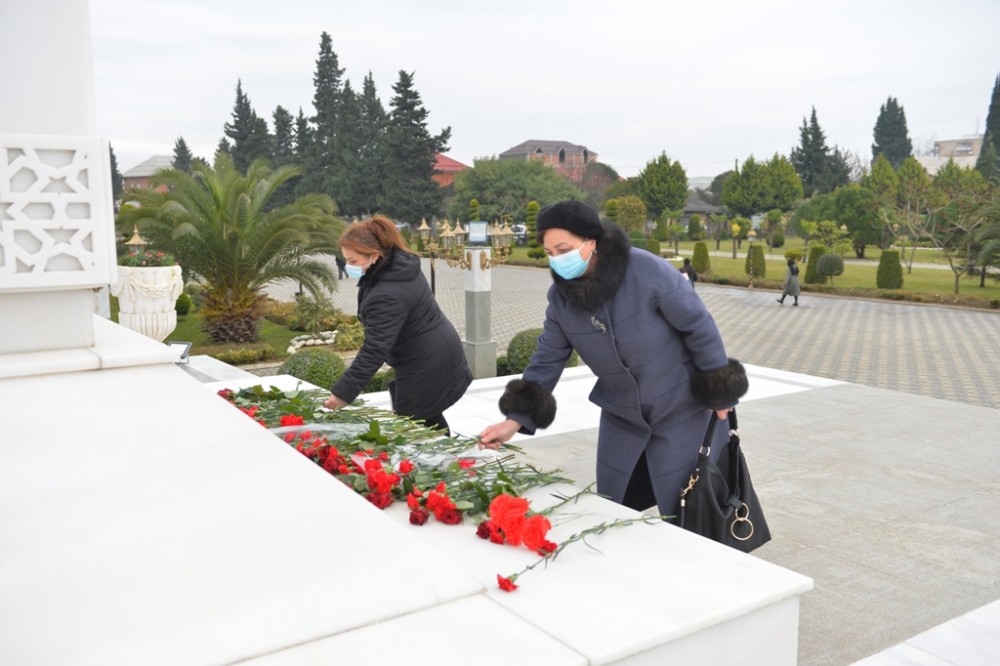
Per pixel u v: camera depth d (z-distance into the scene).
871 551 3.96
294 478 1.89
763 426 6.54
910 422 6.68
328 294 24.58
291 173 13.55
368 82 59.69
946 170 38.47
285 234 13.02
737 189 53.66
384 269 3.26
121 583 1.41
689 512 2.49
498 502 1.91
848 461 5.52
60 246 2.75
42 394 2.49
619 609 1.54
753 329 16.09
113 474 1.87
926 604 3.38
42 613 1.31
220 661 1.21
